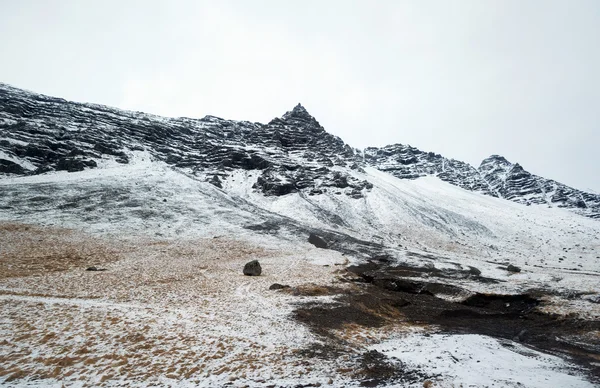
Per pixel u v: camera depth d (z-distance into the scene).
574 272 47.97
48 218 50.81
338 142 178.12
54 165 81.75
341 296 23.88
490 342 16.22
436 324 21.47
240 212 70.94
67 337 12.58
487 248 79.56
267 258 44.12
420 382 10.23
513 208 145.12
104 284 22.92
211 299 20.72
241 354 12.14
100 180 72.69
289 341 13.82
